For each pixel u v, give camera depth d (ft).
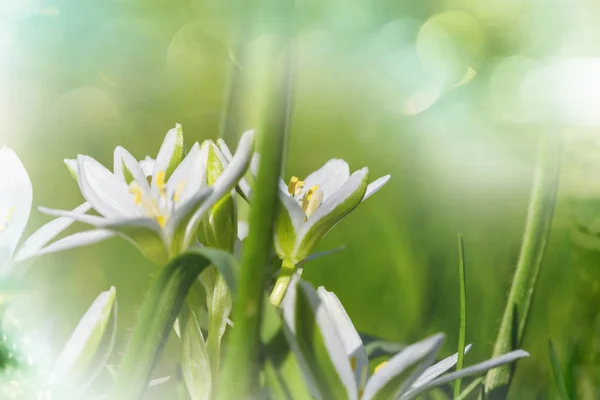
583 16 2.68
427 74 3.40
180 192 1.16
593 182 1.82
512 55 3.16
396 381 1.11
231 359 1.07
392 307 1.87
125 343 1.23
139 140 3.03
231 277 1.07
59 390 1.11
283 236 1.20
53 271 1.82
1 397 1.10
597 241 1.71
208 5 3.78
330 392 1.09
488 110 2.94
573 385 1.49
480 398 1.25
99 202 1.14
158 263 1.15
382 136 3.00
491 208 2.25
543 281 1.76
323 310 1.09
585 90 2.25
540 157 1.29
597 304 1.63
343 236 2.07
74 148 2.76
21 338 1.11
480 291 1.82
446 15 3.72
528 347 1.67
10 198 1.17
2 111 2.81
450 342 1.67
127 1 3.78
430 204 2.23
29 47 3.23
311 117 3.19
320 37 3.99
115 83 3.30
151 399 1.20
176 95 3.29
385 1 4.09
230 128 1.32
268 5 1.07
